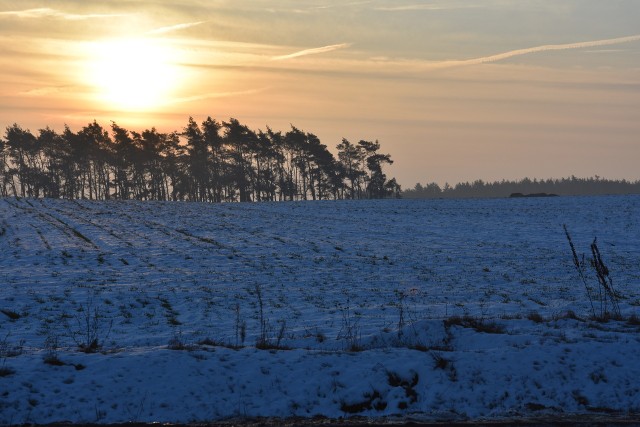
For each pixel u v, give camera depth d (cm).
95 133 13875
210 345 1619
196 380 1302
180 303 3070
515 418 1171
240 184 14025
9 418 1118
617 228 6731
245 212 8650
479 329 1783
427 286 3650
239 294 3325
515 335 1689
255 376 1341
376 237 6206
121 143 13550
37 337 2234
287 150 14938
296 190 15200
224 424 1148
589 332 1738
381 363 1409
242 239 5969
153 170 14125
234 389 1293
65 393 1213
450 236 6303
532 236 6247
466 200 10850
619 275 4019
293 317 2673
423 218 8119
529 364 1409
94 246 5428
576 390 1324
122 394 1231
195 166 13912
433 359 1429
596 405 1271
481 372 1375
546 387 1332
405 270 4275
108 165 14475
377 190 15912
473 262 4622
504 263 4562
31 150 14162
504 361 1420
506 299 3169
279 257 4866
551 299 3180
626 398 1299
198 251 5188
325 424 1133
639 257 4822
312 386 1315
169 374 1315
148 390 1250
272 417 1199
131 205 9112
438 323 1812
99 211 8244
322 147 14838
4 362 1327
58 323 2542
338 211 9006
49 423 1121
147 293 3297
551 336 1680
